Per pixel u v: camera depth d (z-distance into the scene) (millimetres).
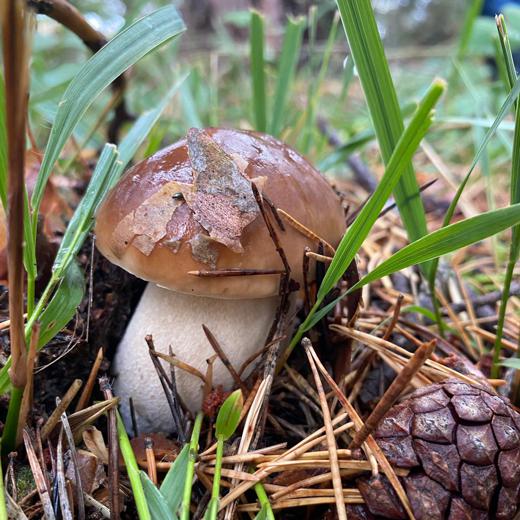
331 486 134
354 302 156
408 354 161
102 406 139
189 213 137
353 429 144
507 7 371
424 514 122
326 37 512
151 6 491
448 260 229
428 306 212
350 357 162
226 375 161
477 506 123
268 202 139
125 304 178
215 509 116
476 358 189
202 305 157
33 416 142
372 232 273
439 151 423
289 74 250
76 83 133
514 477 124
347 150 248
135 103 351
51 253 170
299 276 144
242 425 149
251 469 137
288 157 154
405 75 602
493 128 131
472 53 398
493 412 129
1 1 81
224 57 525
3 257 157
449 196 330
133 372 163
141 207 140
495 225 118
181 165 144
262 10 585
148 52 141
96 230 150
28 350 123
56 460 131
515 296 219
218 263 135
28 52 87
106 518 126
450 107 420
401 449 128
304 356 175
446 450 125
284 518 137
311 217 147
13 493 125
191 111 282
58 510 122
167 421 166
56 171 225
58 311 134
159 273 137
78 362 162
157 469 142
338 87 612
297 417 166
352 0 129
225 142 148
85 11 406
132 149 176
